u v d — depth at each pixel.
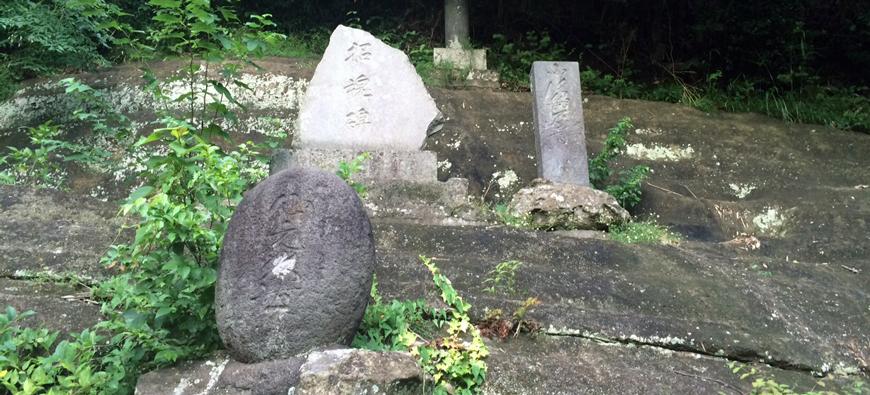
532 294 4.03
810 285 4.61
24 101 7.95
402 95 5.88
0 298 3.56
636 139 8.26
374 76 5.88
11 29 8.42
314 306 2.73
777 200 6.96
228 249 2.82
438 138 7.80
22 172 6.41
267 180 2.93
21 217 4.65
